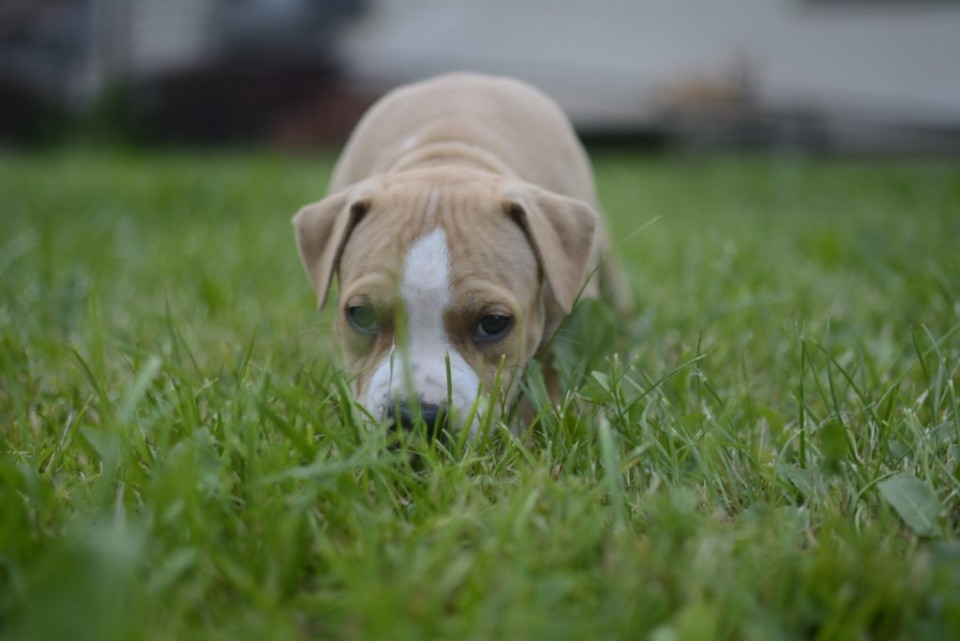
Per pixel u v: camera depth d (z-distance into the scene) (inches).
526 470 14.5
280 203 39.1
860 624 11.9
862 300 22.9
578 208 18.6
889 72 66.7
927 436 15.3
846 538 13.2
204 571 12.5
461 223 17.7
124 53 82.7
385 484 14.0
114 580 10.9
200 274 25.3
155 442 15.6
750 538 13.0
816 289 24.1
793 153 69.7
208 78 79.5
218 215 35.9
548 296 19.1
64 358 19.3
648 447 15.2
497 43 72.6
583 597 12.2
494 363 17.6
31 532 13.1
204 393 16.4
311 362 19.3
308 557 13.0
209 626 12.0
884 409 16.8
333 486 13.6
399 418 14.9
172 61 81.0
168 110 81.0
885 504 14.1
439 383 16.4
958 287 22.4
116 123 79.4
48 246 27.3
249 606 12.2
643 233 33.3
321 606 12.0
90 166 55.4
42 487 13.6
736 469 15.3
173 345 17.9
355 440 15.2
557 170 22.3
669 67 69.9
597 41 70.8
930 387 16.6
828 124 68.7
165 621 11.9
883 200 39.5
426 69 74.4
